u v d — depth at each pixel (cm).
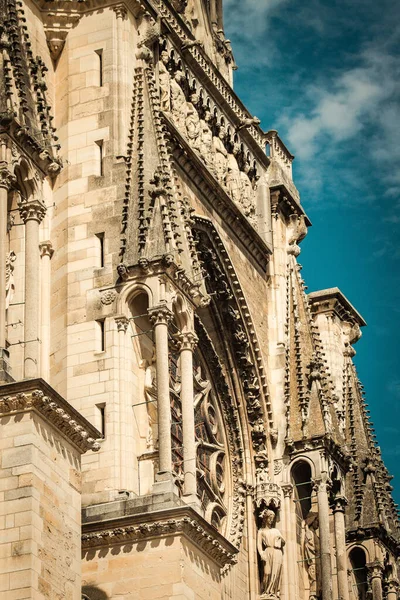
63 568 4972
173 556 5575
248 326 7519
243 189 7844
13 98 5734
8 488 4909
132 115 6444
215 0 8325
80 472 5219
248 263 7731
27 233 5653
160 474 5750
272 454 7500
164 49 7100
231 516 7262
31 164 5738
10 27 5872
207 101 7519
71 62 6600
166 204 6178
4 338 5272
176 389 6856
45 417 5062
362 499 8275
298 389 7619
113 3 6656
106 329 6094
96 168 6400
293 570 7331
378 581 8081
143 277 6069
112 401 5959
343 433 8431
